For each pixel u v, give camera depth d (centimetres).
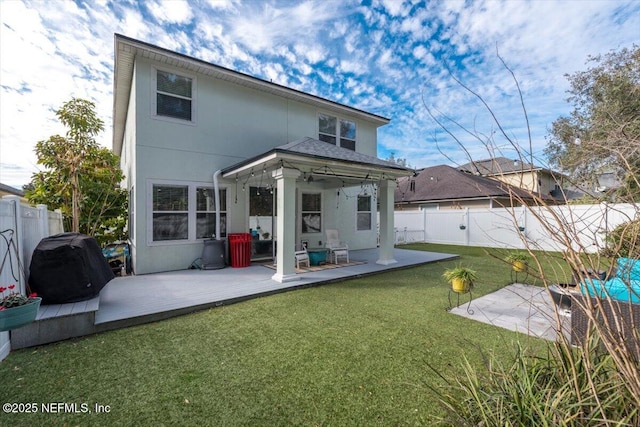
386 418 224
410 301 518
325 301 518
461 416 193
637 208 154
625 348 145
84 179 767
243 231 872
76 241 432
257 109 904
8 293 342
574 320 274
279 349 336
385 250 830
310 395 252
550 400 170
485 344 345
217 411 233
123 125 1159
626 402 158
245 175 803
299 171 646
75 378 279
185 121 773
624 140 153
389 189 832
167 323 418
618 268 167
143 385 267
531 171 191
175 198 759
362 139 1189
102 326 387
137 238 702
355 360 310
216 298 500
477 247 1302
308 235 1038
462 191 1619
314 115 1040
